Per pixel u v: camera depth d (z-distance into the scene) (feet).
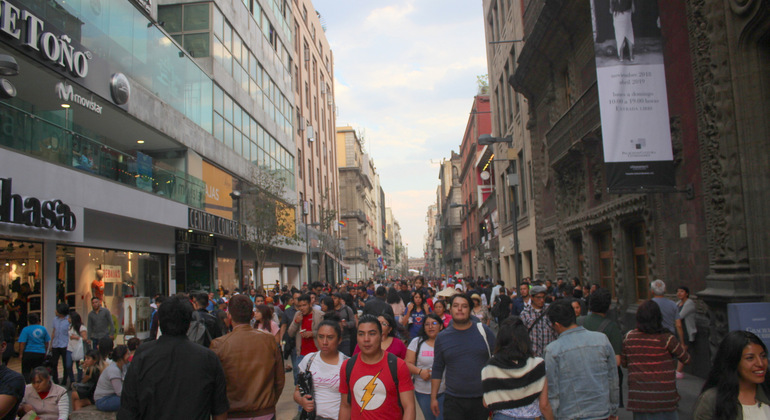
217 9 81.35
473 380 17.06
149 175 59.57
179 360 12.62
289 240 90.89
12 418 14.40
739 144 28.14
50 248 46.03
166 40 66.08
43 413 20.17
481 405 16.96
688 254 34.04
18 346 41.78
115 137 64.85
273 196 84.28
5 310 39.24
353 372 14.42
